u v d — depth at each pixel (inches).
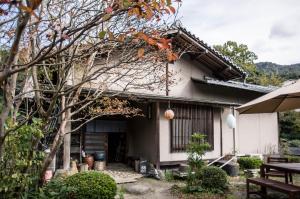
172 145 390.0
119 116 446.3
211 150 426.3
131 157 424.5
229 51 1008.9
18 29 72.3
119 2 82.5
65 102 189.9
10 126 162.9
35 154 185.2
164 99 356.8
